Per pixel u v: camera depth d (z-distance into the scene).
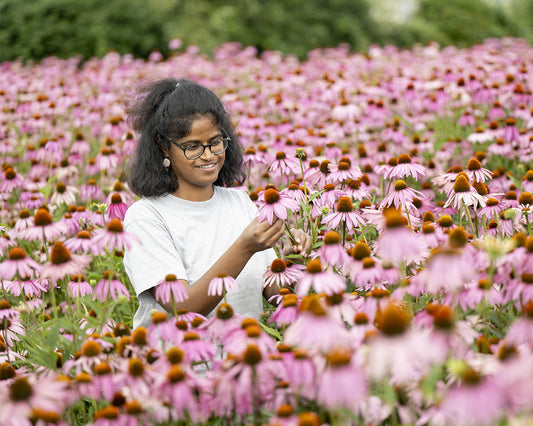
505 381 1.56
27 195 4.77
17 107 7.07
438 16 18.83
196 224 2.77
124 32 14.65
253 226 2.46
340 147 5.34
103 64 10.97
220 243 2.78
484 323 2.18
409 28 18.23
